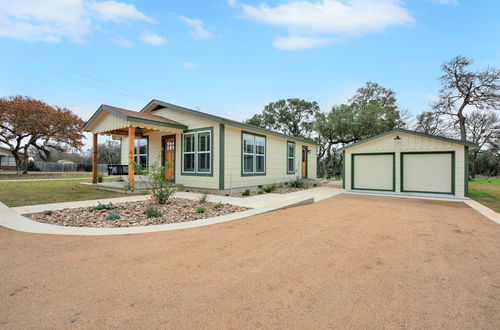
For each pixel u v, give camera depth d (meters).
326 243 4.16
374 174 12.18
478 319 2.11
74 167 32.16
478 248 3.97
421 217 6.36
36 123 21.69
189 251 3.72
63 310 2.17
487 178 28.17
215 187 10.13
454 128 25.45
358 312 2.19
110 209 6.61
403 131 11.41
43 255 3.50
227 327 1.95
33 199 8.19
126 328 1.92
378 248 3.94
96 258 3.41
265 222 5.61
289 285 2.69
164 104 11.53
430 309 2.26
